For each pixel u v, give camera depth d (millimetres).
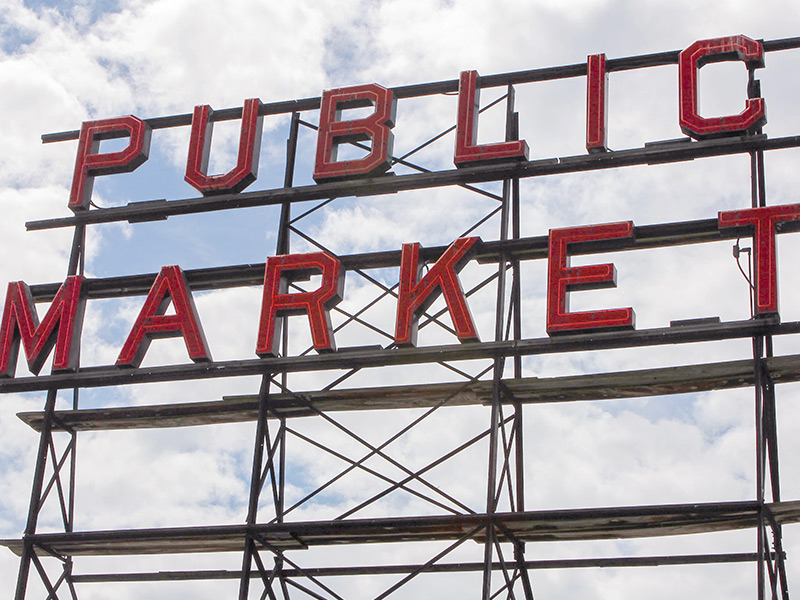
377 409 30172
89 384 30828
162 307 30844
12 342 31484
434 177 30594
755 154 28891
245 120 32344
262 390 29719
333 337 29781
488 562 26594
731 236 28328
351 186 31047
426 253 30141
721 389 28141
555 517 26797
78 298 31359
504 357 28750
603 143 29719
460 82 31125
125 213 32219
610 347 28141
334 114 31734
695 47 29828
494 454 27562
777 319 27094
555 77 30781
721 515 26375
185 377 30391
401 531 28375
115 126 33094
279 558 28766
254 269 30969
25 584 29234
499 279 29016
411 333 29109
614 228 28594
